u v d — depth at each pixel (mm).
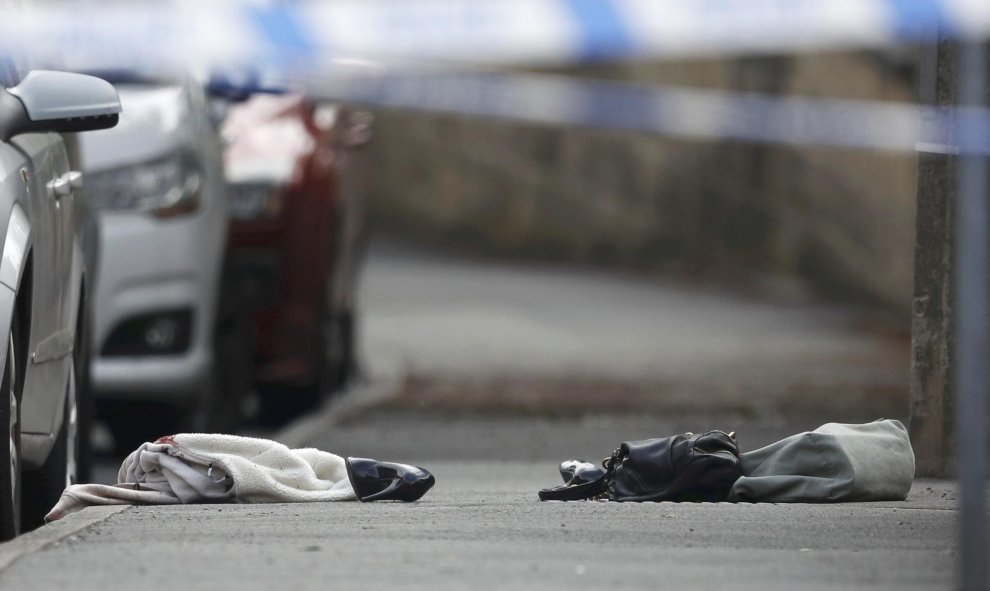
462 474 31750
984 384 12836
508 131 137750
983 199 12695
